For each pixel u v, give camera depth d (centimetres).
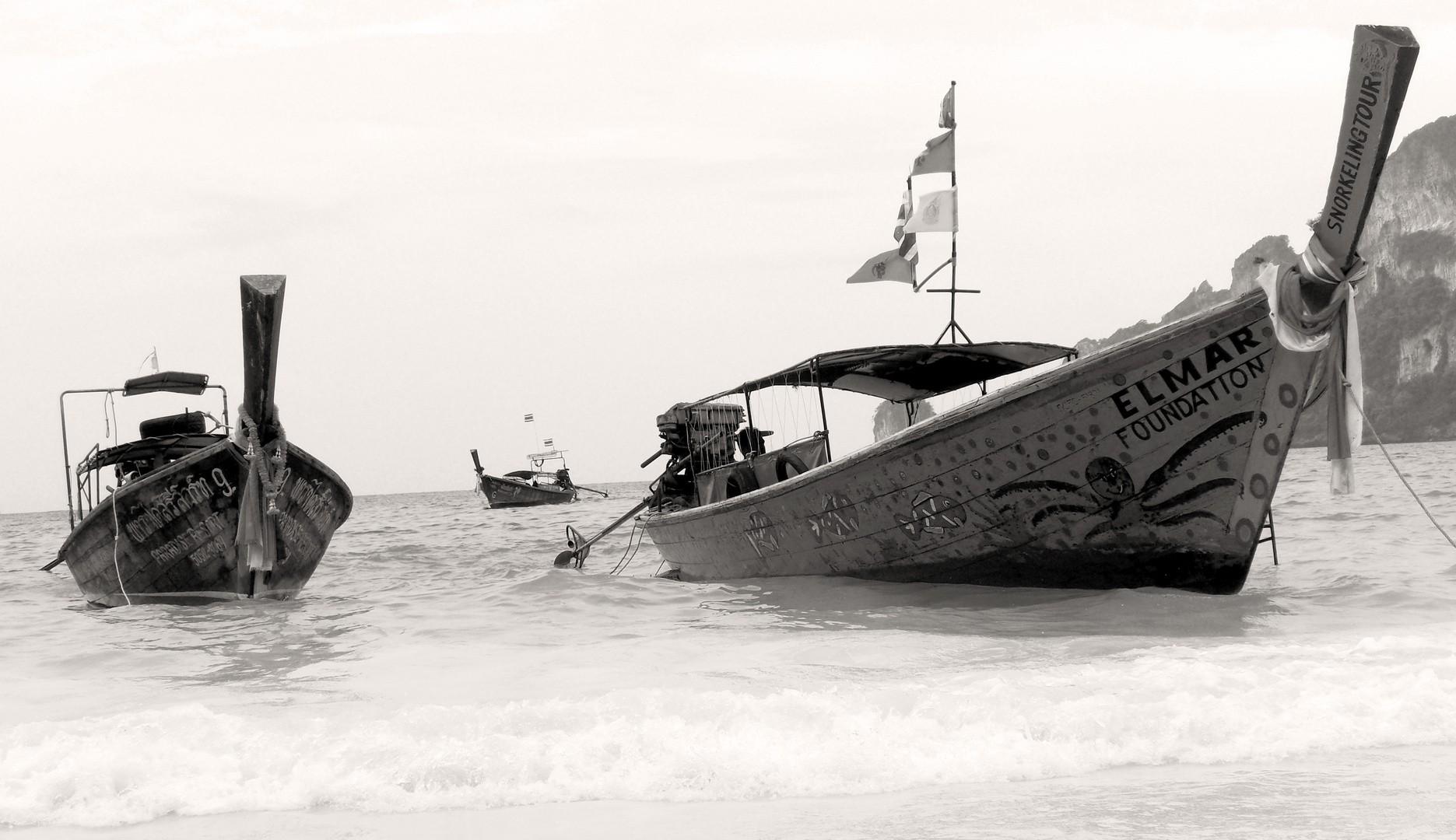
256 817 450
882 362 1270
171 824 444
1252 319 856
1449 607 880
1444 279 17062
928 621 905
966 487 991
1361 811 407
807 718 547
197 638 982
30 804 465
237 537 1220
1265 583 1062
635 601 1154
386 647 897
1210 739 509
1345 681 582
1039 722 526
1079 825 402
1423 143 17750
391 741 526
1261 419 888
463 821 439
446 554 2141
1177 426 904
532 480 7125
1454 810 405
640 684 672
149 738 541
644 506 1619
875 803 444
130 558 1268
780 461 1327
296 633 999
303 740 535
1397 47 689
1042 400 920
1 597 1520
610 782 475
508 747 509
